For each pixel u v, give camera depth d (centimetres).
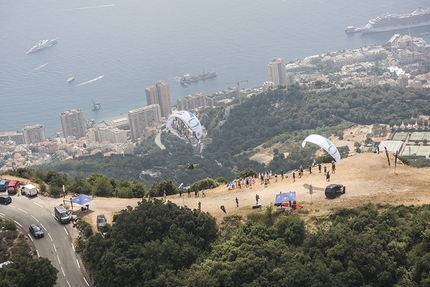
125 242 11606
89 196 14688
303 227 11700
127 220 12081
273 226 12125
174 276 10819
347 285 10150
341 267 10488
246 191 13962
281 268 10600
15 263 11019
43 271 10812
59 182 16212
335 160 13950
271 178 14762
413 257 10606
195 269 10969
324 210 12262
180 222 12162
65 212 13688
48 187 15912
